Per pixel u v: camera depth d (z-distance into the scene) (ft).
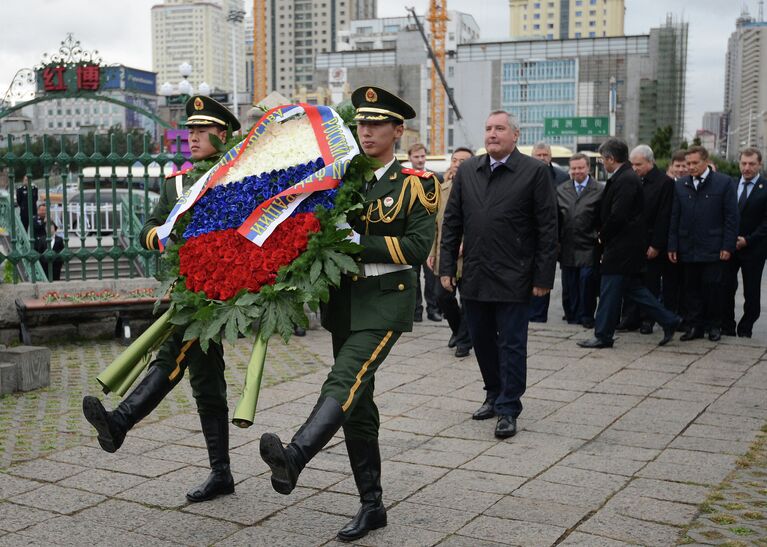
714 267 29.09
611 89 284.41
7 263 30.32
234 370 25.40
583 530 13.46
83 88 32.63
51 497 14.94
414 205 13.25
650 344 28.94
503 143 19.01
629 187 27.04
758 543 12.86
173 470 16.40
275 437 11.02
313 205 12.84
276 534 13.42
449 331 31.48
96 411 12.51
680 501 14.71
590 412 20.63
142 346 13.24
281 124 13.84
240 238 13.01
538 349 28.04
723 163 164.86
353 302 13.23
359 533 13.17
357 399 12.55
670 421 19.80
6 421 19.84
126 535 13.35
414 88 300.81
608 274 27.66
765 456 17.19
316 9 497.87
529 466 16.71
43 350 23.29
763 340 30.73
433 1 288.30
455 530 13.53
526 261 18.93
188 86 48.91
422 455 17.46
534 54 304.71
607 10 532.73
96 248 31.30
